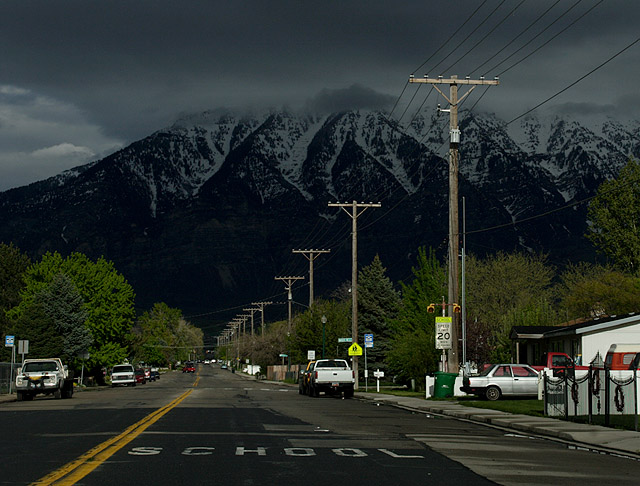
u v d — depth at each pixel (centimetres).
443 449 1819
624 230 7300
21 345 5162
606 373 2459
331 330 8362
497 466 1537
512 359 6306
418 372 5403
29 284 7950
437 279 5778
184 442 1880
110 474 1345
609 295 6297
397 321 6022
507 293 8331
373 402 4238
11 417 2817
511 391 4209
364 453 1702
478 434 2275
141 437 2000
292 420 2681
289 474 1368
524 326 5609
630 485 1334
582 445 2022
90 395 5259
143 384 8969
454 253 4131
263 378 11475
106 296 8256
